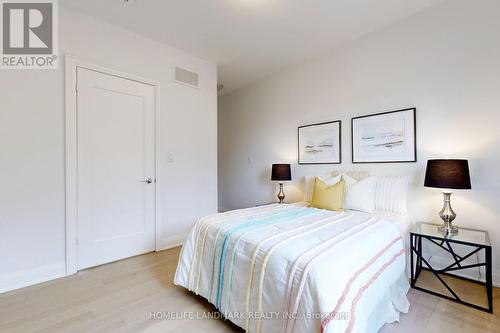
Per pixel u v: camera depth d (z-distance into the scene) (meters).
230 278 1.46
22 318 1.55
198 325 1.50
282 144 3.72
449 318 1.55
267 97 3.94
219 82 4.19
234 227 1.66
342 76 2.94
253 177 4.25
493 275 1.95
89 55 2.28
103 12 2.25
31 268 1.99
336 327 0.97
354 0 2.14
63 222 2.14
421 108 2.32
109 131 2.42
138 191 2.64
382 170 2.59
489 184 1.97
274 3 2.16
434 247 2.25
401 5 2.22
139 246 2.65
